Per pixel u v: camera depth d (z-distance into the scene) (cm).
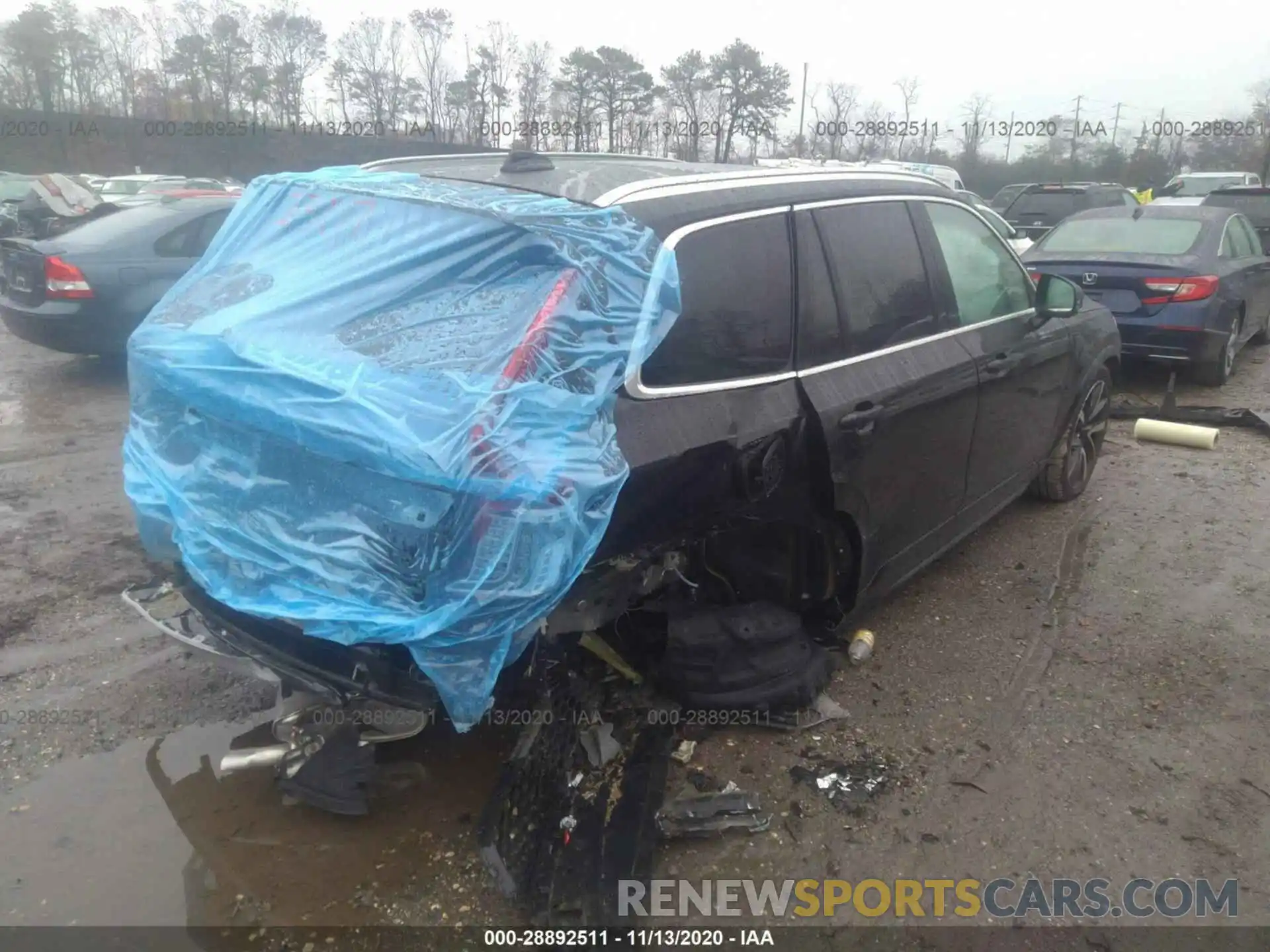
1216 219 860
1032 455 506
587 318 254
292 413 240
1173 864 292
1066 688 383
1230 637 425
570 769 306
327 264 280
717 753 335
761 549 349
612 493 247
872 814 310
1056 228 918
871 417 348
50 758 320
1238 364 980
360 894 270
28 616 405
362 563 236
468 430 228
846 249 360
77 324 769
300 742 298
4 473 575
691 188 311
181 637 300
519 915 265
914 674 391
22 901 262
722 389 300
